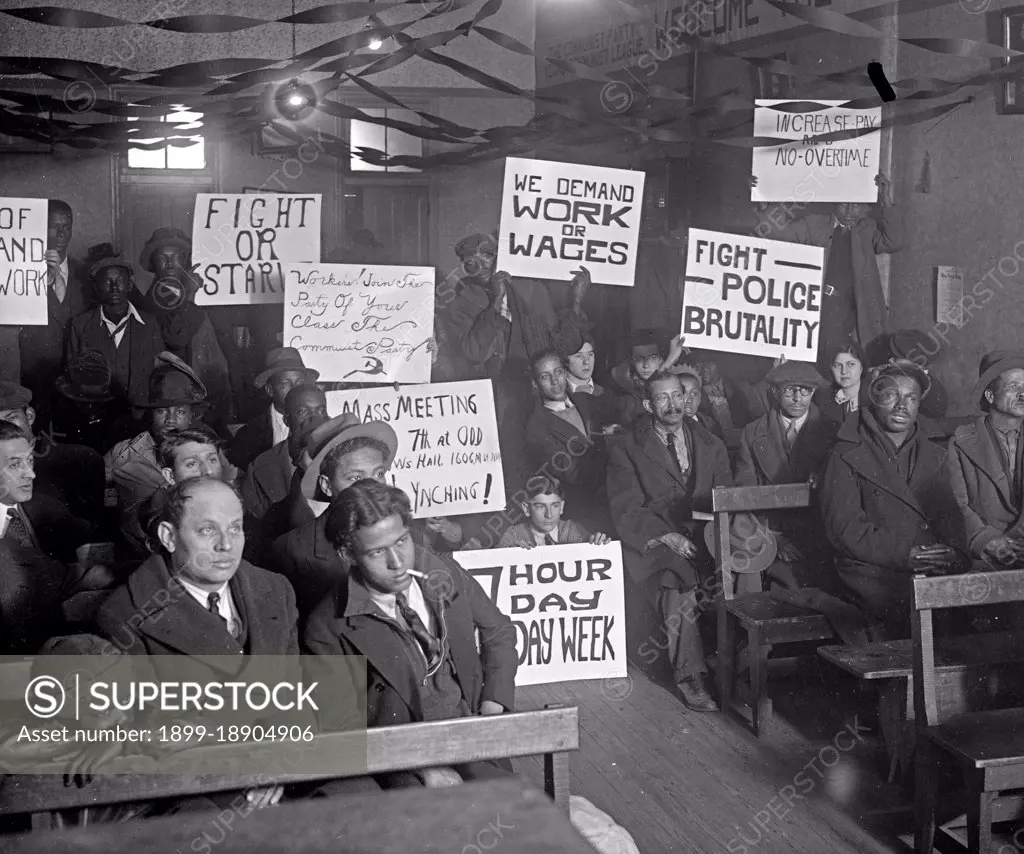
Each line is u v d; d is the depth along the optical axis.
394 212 11.01
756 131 6.38
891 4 6.86
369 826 2.21
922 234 6.98
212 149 10.52
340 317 5.75
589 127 8.55
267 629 3.26
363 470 4.00
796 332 5.87
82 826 2.27
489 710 3.49
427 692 3.25
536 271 6.03
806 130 6.36
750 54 8.09
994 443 4.96
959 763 3.55
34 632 3.76
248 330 8.94
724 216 8.43
